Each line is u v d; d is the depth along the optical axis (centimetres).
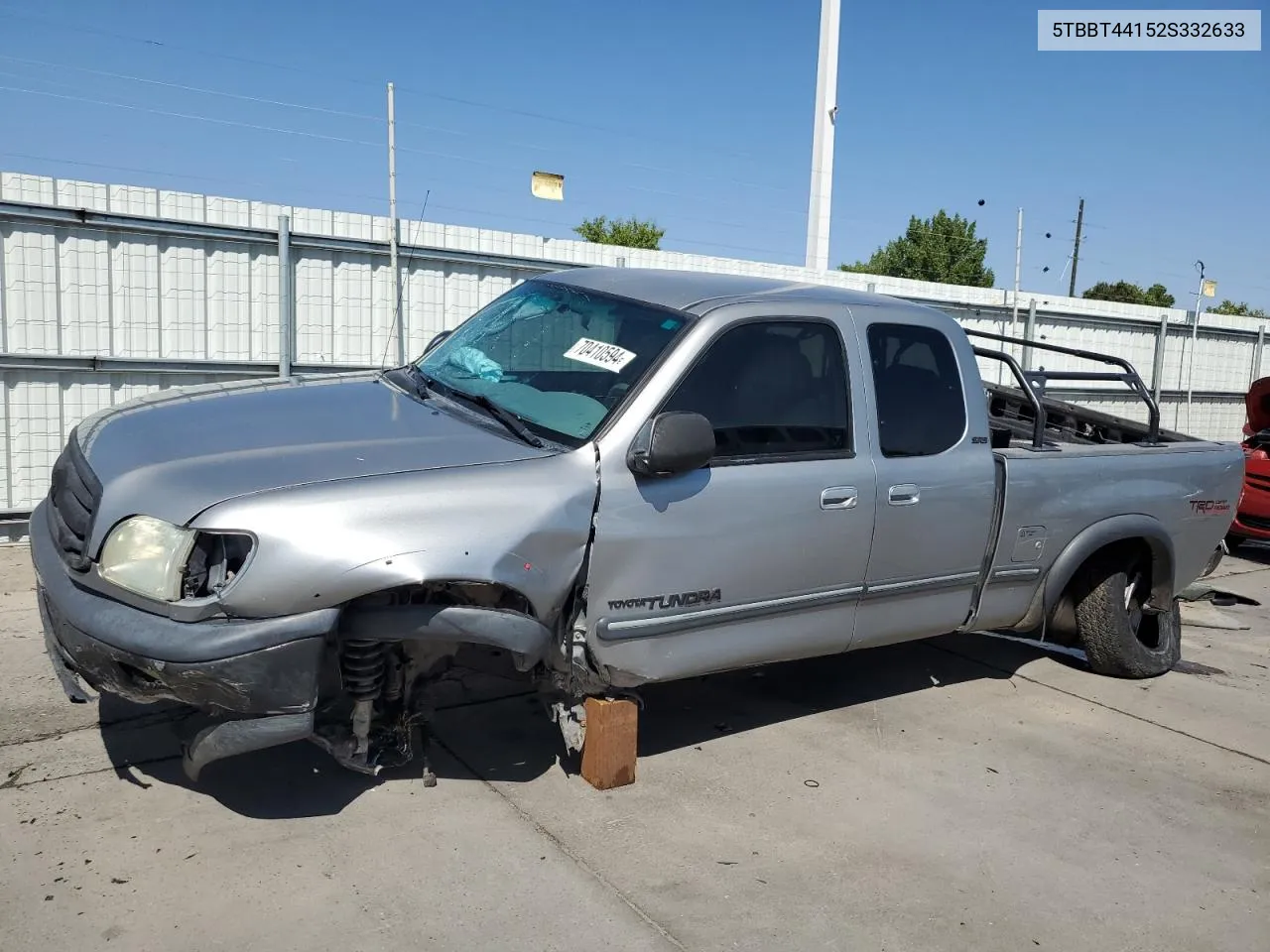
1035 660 616
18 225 727
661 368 383
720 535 388
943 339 476
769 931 318
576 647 366
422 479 331
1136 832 405
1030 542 502
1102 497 531
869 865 362
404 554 316
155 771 383
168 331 795
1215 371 1655
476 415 396
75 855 326
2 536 742
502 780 397
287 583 306
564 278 471
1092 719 523
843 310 442
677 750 442
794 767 435
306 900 312
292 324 845
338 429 368
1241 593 853
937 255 4381
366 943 295
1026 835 395
